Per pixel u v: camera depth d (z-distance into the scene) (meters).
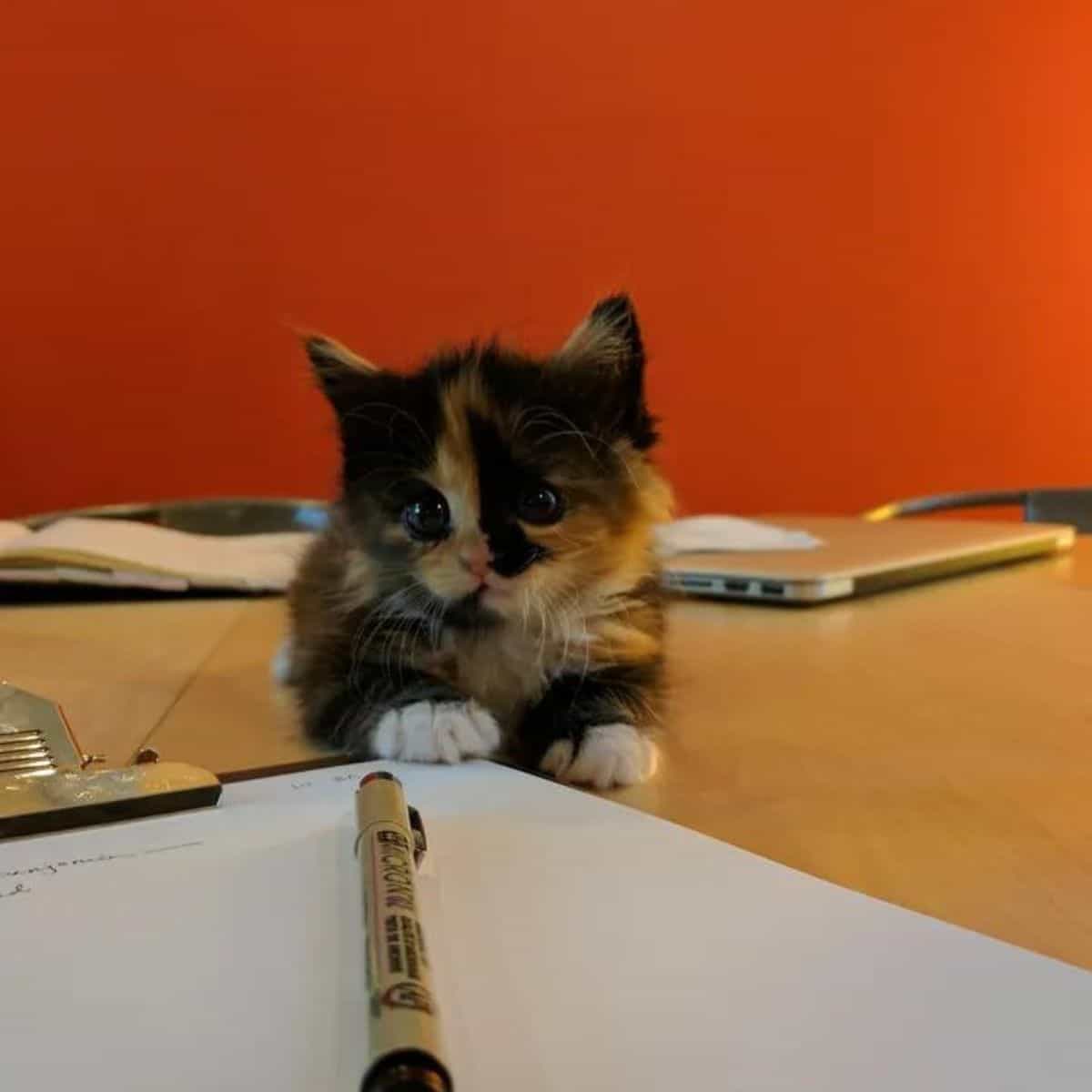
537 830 0.17
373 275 0.69
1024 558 0.52
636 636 0.27
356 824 0.17
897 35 0.74
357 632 0.26
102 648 0.37
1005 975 0.13
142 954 0.13
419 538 0.26
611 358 0.28
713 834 0.18
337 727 0.24
